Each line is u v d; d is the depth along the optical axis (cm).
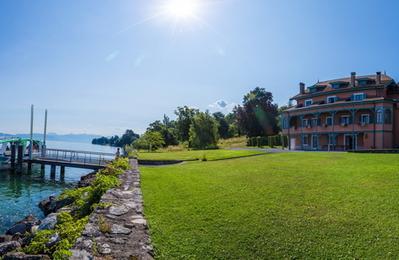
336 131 4153
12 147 4112
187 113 7912
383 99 3638
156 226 738
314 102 4644
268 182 1177
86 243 624
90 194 1162
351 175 1253
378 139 3678
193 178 1377
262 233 687
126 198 1004
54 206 1702
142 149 6366
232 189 1084
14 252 691
